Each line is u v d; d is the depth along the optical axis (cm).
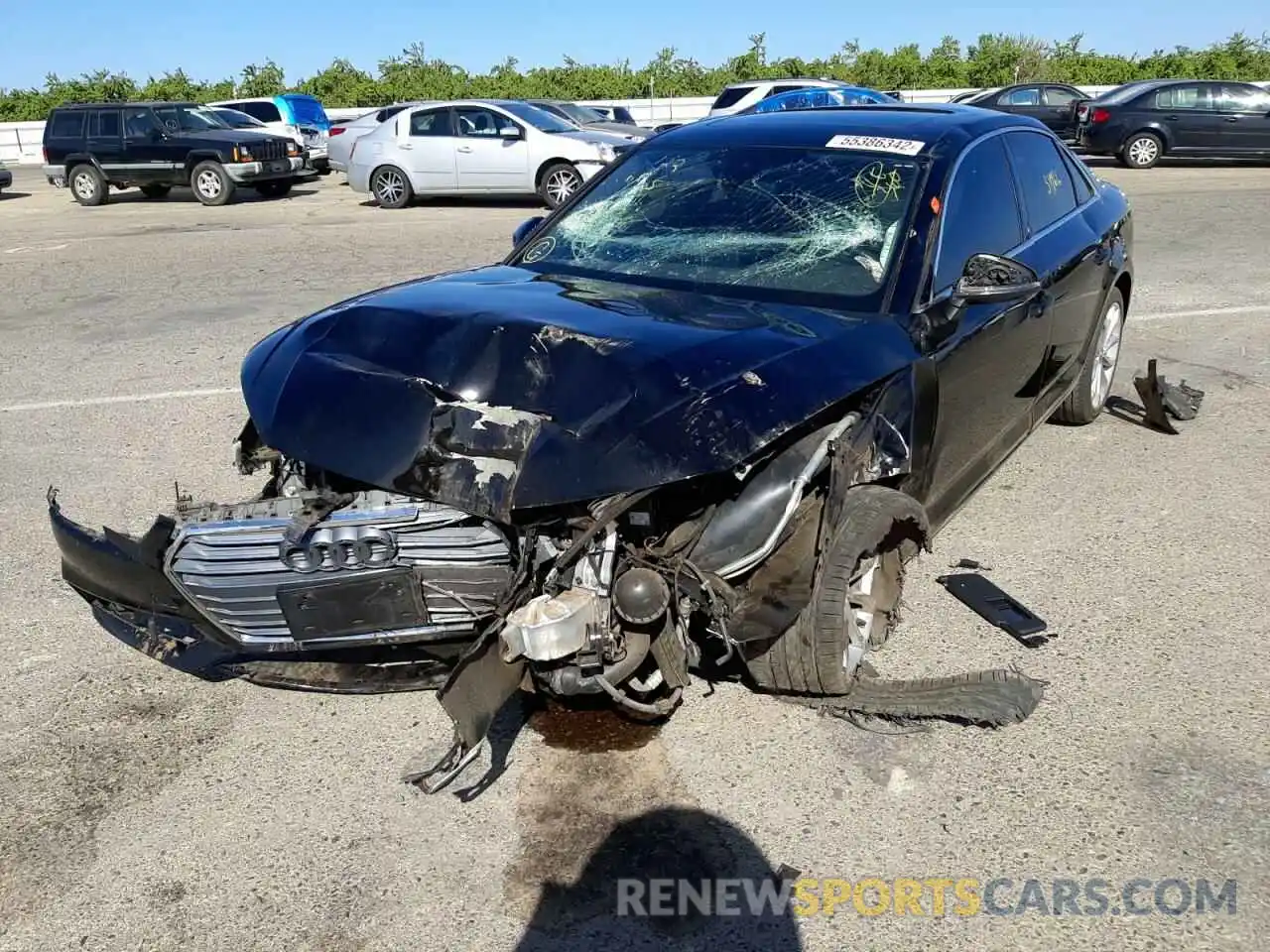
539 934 260
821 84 2269
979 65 3938
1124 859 281
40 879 281
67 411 668
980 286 361
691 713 345
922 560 451
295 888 276
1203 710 344
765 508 295
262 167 1859
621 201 438
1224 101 1891
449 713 276
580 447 279
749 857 284
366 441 301
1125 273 587
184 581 312
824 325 338
